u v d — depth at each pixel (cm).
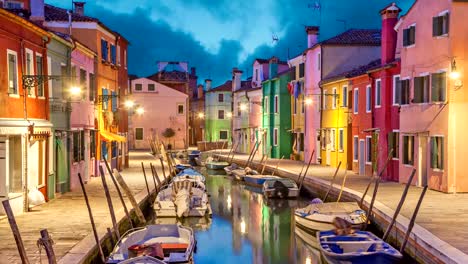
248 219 2177
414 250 1320
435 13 2164
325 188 2439
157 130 6462
